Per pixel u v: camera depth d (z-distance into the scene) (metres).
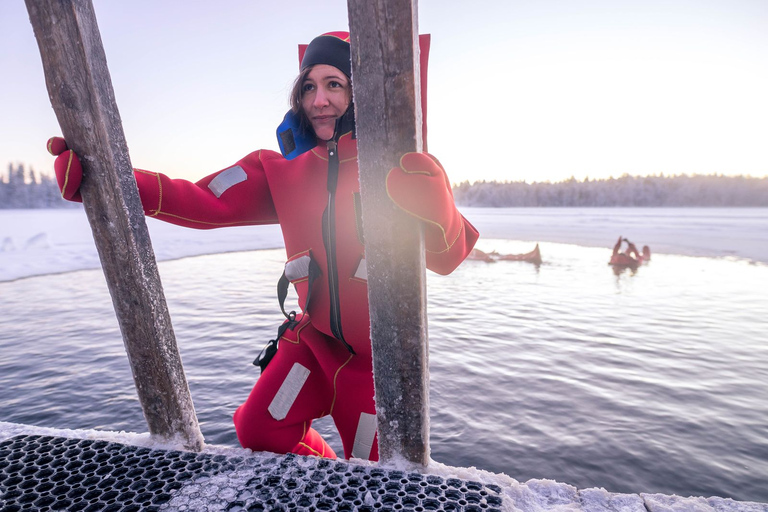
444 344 7.64
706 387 5.74
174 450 1.36
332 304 1.38
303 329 1.52
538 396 5.39
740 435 4.45
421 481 1.17
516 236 37.06
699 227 44.50
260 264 22.11
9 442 1.43
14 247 30.33
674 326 8.95
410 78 0.97
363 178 1.08
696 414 4.93
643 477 3.75
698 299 11.89
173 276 17.55
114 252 1.25
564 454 4.08
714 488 3.61
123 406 5.33
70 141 1.17
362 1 0.96
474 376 6.06
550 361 6.72
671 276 16.23
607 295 12.48
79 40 1.10
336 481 1.17
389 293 1.13
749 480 3.71
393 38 0.96
